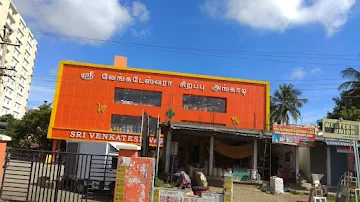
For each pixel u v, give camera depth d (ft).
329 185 69.77
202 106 108.47
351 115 98.84
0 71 103.45
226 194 33.78
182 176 45.88
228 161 81.97
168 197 33.37
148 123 56.49
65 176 40.19
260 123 107.34
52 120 101.81
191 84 109.29
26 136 153.58
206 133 71.67
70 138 101.14
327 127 71.15
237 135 70.90
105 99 105.29
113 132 102.32
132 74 108.17
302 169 81.00
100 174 47.32
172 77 109.50
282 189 60.23
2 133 34.86
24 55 264.31
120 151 33.42
